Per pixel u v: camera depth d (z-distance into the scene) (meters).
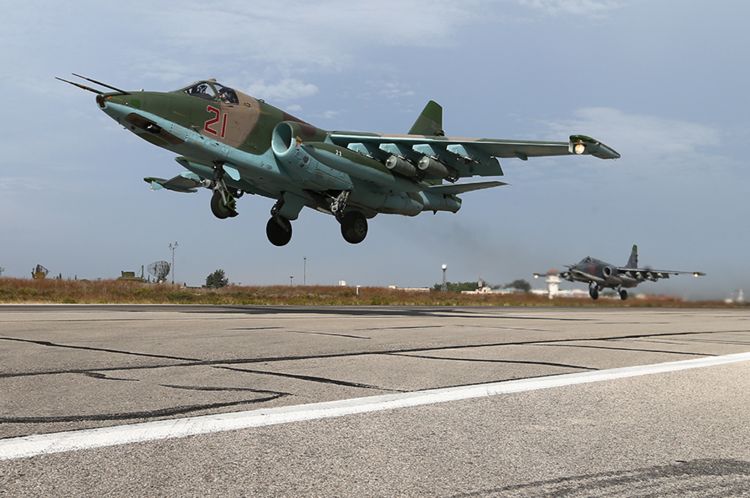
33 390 4.26
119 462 2.66
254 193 19.38
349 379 4.90
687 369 5.80
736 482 2.54
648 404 4.12
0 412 3.56
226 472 2.56
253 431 3.21
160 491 2.33
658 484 2.51
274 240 20.52
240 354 6.41
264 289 38.53
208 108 16.08
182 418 3.45
